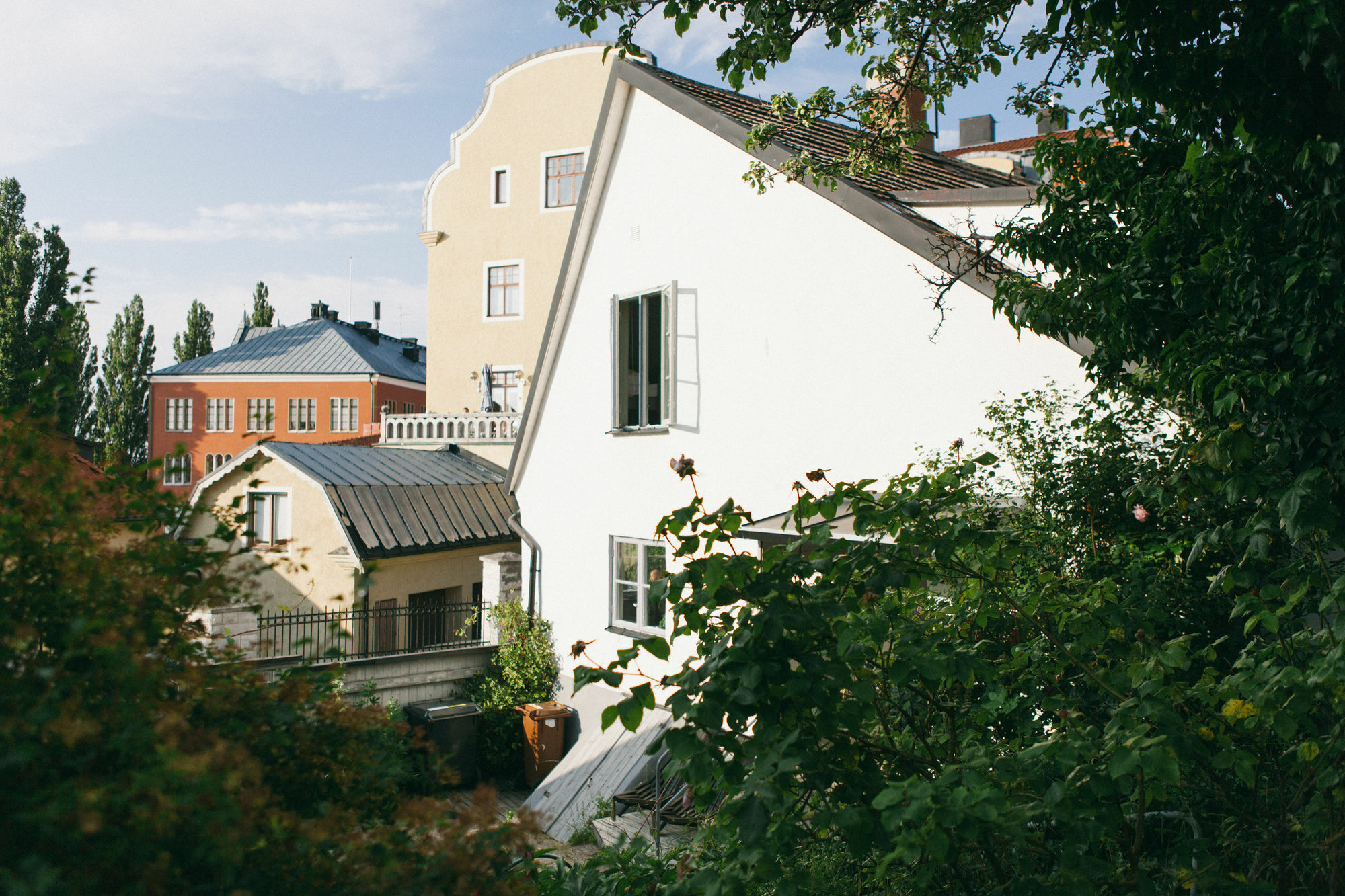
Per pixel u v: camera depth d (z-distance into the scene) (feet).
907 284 28.32
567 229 100.27
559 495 45.62
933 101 23.06
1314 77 11.09
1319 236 11.12
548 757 41.24
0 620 6.10
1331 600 9.62
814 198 31.65
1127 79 12.87
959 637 12.84
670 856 12.71
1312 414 11.19
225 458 167.53
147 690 6.31
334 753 8.04
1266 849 10.53
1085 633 11.60
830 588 10.47
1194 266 13.69
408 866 6.84
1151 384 15.28
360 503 56.13
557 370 45.98
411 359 207.21
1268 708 9.75
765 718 9.34
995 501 21.25
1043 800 9.00
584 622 43.47
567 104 100.27
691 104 36.91
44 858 5.09
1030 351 24.97
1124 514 17.90
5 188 135.23
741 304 34.65
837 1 19.54
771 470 33.06
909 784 8.28
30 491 6.98
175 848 5.79
